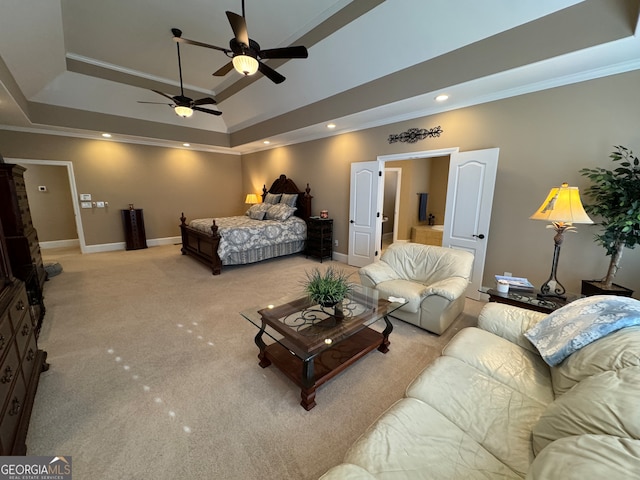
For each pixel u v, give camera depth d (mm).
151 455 1428
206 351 2367
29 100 4527
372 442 1027
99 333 2639
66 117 4918
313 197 5758
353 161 4879
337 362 1954
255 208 6258
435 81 3033
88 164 5715
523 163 3045
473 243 3434
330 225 5363
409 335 2639
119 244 6273
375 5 2828
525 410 1209
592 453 694
